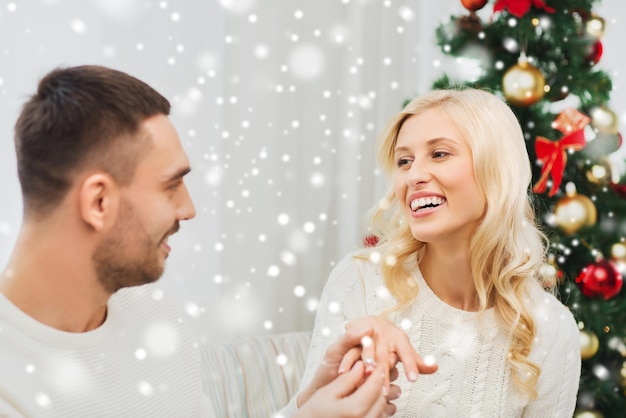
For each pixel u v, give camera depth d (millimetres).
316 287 2689
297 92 2619
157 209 880
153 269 907
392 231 1462
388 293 1388
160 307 1148
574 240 2062
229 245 2469
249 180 2502
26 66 2021
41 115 845
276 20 2525
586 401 2100
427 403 1351
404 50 2881
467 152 1260
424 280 1402
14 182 1977
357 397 928
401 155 1310
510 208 1289
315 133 2678
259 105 2508
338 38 2207
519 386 1348
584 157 2086
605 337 2094
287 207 2619
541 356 1376
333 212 2746
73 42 2100
